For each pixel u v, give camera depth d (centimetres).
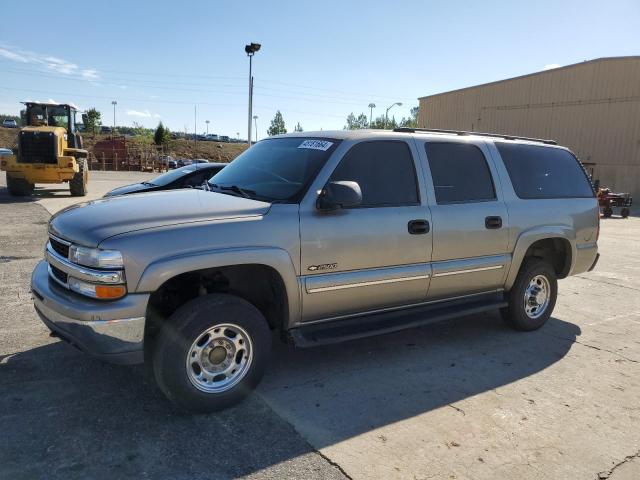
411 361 448
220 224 337
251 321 348
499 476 289
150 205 359
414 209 425
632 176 2783
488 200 484
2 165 1645
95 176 3197
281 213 361
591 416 361
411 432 330
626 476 294
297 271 365
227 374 348
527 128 3228
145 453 294
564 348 496
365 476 282
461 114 3647
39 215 1241
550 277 544
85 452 293
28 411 334
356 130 436
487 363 451
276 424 332
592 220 576
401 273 417
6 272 675
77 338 313
